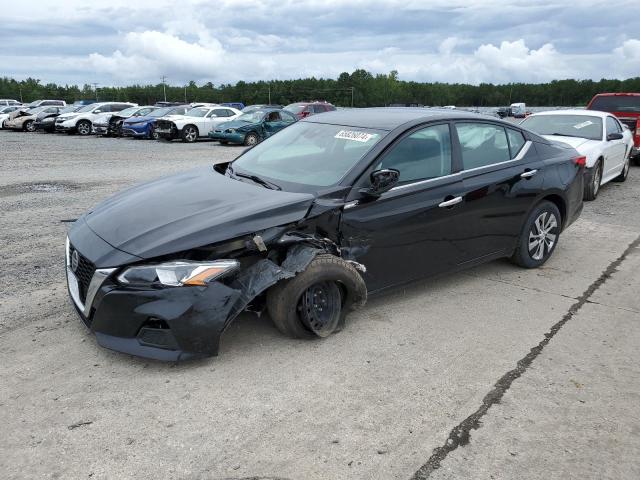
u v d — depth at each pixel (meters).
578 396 3.29
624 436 2.92
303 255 3.61
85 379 3.31
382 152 4.22
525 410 3.13
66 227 6.98
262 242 3.49
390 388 3.31
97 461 2.62
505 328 4.19
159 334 3.28
